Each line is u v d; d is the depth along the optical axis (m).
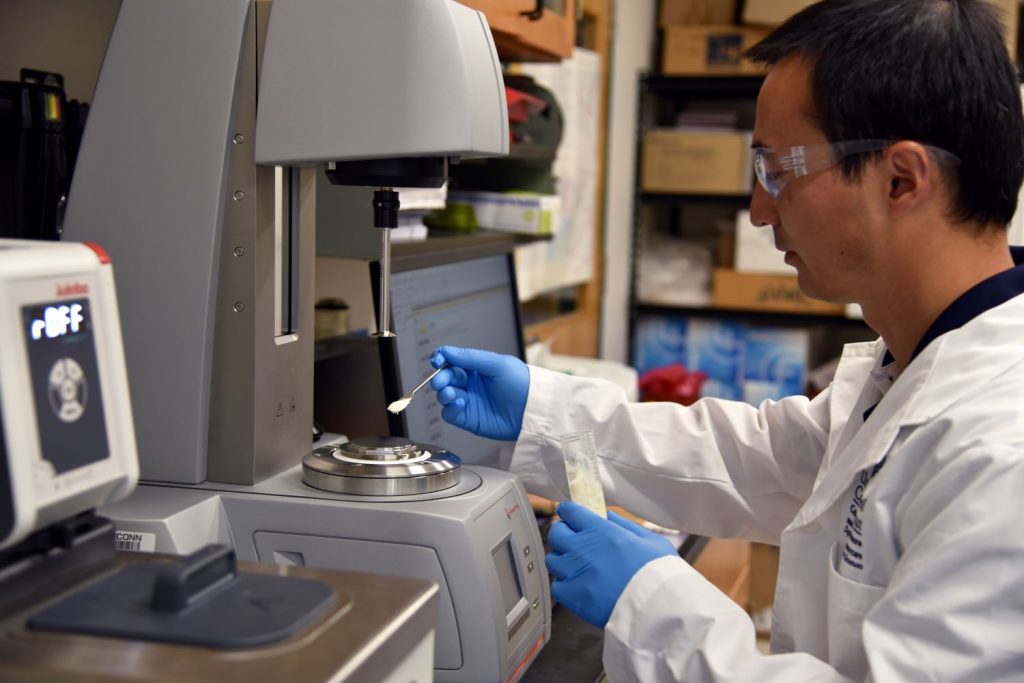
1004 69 0.95
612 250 3.95
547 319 3.51
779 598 1.10
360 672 0.65
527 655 1.06
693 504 1.41
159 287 1.04
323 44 0.97
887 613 0.85
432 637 0.80
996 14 0.97
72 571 0.75
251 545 1.01
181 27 1.04
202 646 0.65
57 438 0.70
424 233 1.71
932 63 0.93
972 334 0.96
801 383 3.93
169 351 1.04
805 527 1.07
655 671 0.97
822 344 4.26
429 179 1.00
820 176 0.98
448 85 0.93
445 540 0.96
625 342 4.19
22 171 1.16
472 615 0.96
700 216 4.50
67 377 0.71
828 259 1.02
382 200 1.04
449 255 1.52
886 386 1.15
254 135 1.02
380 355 1.29
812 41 0.98
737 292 3.91
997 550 0.81
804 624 1.07
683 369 3.81
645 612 0.98
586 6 3.39
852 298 1.05
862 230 0.99
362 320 2.18
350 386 1.47
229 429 1.05
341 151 0.97
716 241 4.34
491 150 0.98
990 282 0.98
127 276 1.05
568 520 1.11
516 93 2.00
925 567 0.83
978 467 0.84
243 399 1.04
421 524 0.96
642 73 3.95
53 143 1.17
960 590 0.81
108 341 0.76
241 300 1.03
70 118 1.24
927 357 0.98
